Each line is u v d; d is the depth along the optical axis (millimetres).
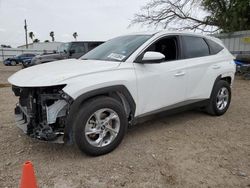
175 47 4680
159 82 4246
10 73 18266
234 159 3627
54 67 3859
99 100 3545
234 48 14797
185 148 3949
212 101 5395
